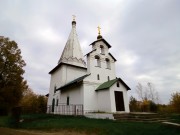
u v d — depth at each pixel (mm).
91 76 20859
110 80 21016
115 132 9547
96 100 19844
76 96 20578
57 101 25328
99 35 24156
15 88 17094
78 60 28438
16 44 18203
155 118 14617
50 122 12852
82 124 11539
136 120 14023
